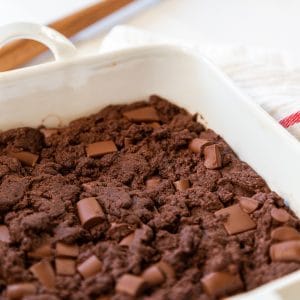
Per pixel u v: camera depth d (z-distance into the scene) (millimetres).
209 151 386
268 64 439
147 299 303
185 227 337
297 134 392
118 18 520
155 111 420
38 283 313
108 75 413
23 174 376
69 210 350
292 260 325
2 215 347
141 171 380
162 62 419
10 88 391
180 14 527
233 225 344
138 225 341
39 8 494
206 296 309
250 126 383
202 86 412
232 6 539
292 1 543
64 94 408
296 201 361
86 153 391
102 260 323
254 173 379
